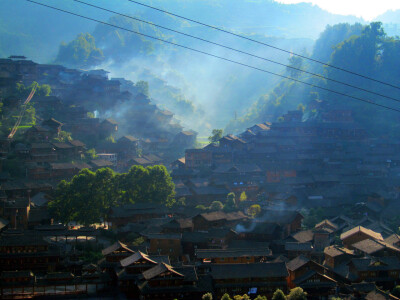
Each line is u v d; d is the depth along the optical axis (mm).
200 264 108188
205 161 193250
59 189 144125
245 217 140250
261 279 101938
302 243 120875
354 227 136000
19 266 110125
